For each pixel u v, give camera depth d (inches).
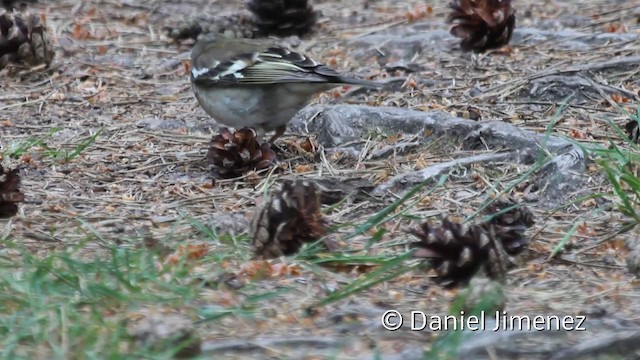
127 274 348.5
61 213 441.1
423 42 668.1
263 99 516.4
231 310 327.0
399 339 312.5
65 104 601.3
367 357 299.9
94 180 488.4
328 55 679.1
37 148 527.5
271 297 342.0
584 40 663.8
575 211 434.0
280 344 307.3
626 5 754.2
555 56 636.7
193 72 530.9
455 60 639.8
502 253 362.9
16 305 322.7
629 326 320.2
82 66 658.8
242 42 530.0
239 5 821.2
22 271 354.9
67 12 786.2
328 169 494.0
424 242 361.4
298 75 510.0
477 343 307.1
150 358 288.7
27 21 649.0
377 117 533.6
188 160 516.1
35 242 399.9
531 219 399.5
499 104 565.0
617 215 423.5
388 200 453.1
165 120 569.3
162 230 419.5
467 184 466.6
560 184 449.1
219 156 490.0
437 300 346.6
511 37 670.5
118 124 565.6
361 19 772.0
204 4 821.9
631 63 599.2
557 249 380.5
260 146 495.8
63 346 296.2
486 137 504.7
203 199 461.7
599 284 359.9
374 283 348.5
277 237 383.6
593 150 448.5
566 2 783.1
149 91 623.5
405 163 498.3
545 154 475.2
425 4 810.2
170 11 796.0
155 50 699.4
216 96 524.4
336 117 536.7
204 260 374.0
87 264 348.5
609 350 302.2
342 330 319.9
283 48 523.2
